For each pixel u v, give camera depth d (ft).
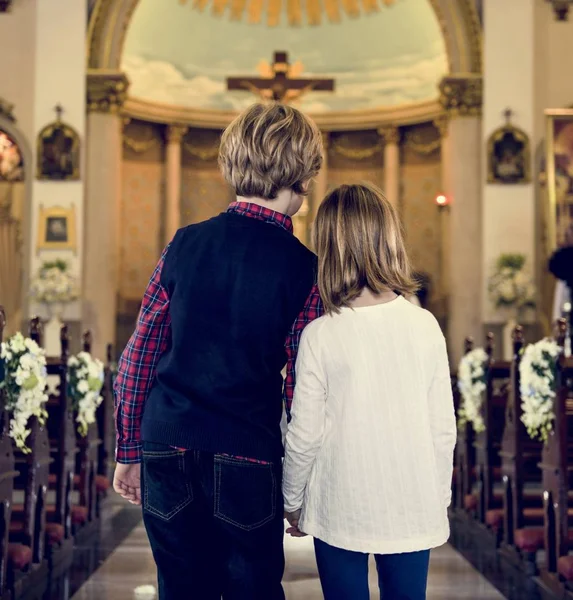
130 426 7.15
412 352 7.31
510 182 40.42
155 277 7.11
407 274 7.55
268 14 48.16
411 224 47.44
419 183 47.42
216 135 48.62
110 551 18.99
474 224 41.19
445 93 41.27
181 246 7.02
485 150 40.63
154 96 46.32
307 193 7.40
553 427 15.97
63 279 38.68
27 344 14.24
